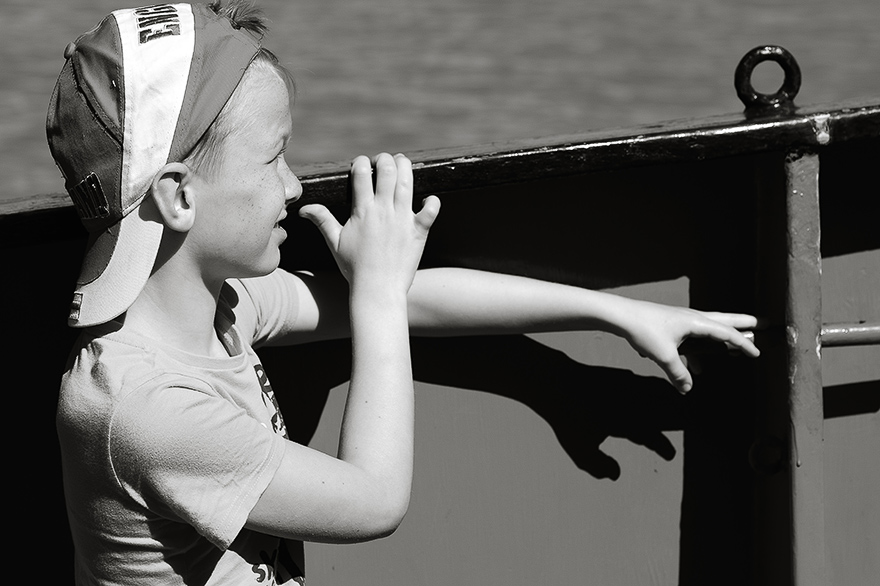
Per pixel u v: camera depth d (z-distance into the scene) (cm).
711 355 452
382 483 349
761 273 439
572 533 457
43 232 395
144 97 324
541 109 2267
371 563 449
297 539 345
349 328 420
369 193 382
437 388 444
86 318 334
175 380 331
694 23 2934
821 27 2830
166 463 323
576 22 2978
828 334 424
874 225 447
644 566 463
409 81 2453
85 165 332
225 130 331
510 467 451
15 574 443
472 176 394
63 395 334
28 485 438
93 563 345
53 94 342
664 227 439
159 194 328
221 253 342
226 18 343
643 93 2353
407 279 377
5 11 2894
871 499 465
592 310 415
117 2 3009
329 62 2584
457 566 454
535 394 448
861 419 460
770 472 439
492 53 2670
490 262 436
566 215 435
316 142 2109
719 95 2327
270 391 376
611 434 453
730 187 439
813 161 411
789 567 436
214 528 327
